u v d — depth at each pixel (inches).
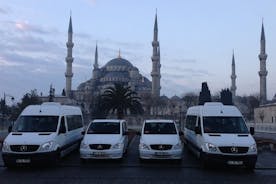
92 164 670.5
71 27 4753.9
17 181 508.4
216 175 570.9
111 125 735.7
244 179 540.4
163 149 660.1
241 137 621.9
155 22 4798.2
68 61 4722.0
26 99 2851.9
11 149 607.2
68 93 4662.9
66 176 549.0
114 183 499.2
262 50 4591.5
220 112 684.7
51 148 620.7
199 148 659.4
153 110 4763.8
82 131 890.7
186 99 4987.7
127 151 839.1
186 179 532.7
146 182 506.9
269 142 986.1
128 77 5674.2
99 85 5610.2
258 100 4982.8
